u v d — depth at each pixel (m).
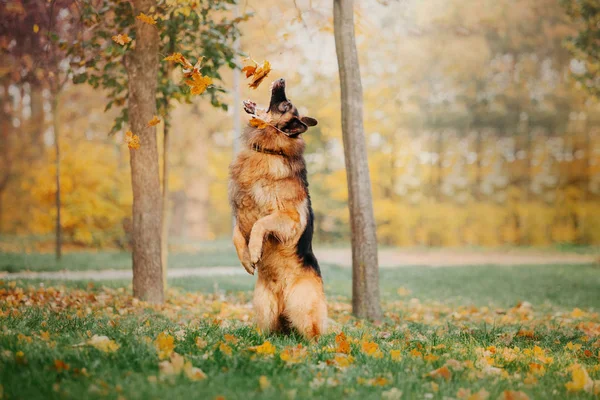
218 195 29.97
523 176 30.38
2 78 19.92
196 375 3.53
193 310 8.19
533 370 4.44
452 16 25.94
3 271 13.96
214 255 21.08
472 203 29.64
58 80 12.21
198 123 25.84
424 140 29.11
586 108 28.38
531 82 29.50
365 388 3.64
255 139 5.38
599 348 6.03
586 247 29.00
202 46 8.79
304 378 3.72
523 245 29.78
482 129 29.69
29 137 25.81
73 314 6.43
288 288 5.41
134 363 3.76
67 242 22.78
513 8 26.75
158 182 8.52
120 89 9.43
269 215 5.23
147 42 8.13
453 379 3.99
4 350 3.82
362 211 8.15
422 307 10.37
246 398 3.21
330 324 6.25
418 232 28.22
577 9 16.53
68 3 9.84
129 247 22.73
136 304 7.98
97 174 19.95
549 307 11.12
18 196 26.23
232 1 8.50
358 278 8.20
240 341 4.73
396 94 25.25
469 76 27.52
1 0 10.37
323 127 25.12
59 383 3.27
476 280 15.70
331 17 9.63
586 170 29.38
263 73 5.07
